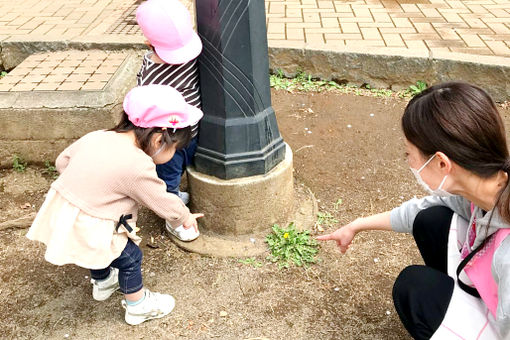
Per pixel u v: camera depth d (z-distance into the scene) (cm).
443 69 399
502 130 136
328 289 238
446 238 182
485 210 151
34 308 230
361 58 411
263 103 242
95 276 224
